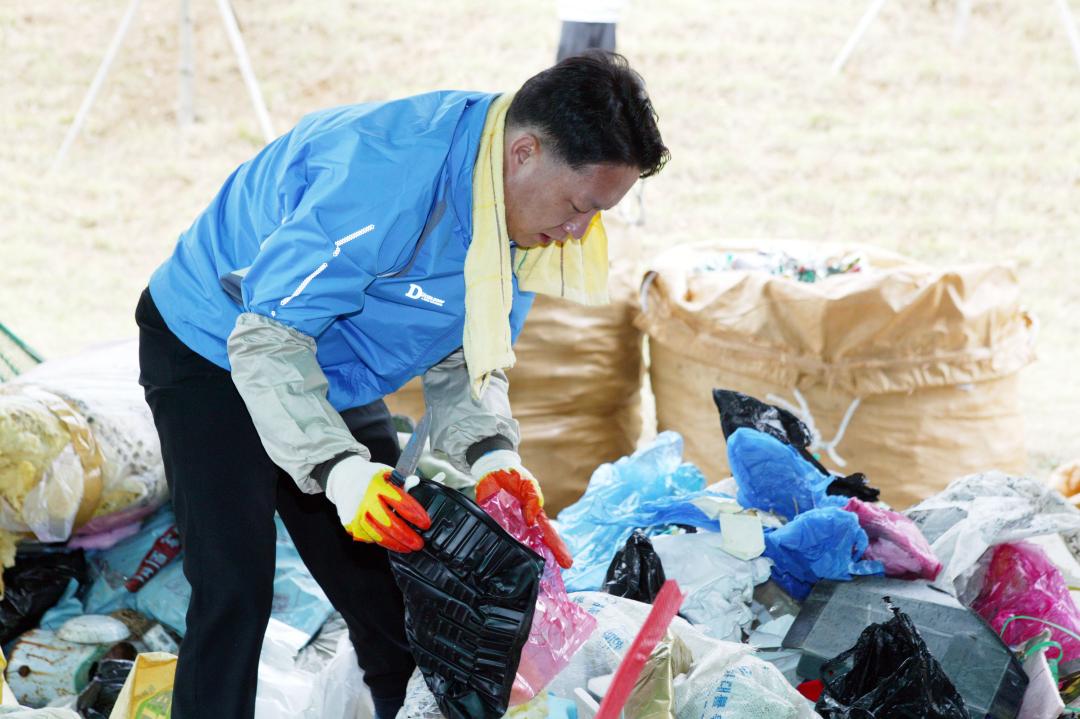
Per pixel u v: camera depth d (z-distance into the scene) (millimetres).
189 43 20547
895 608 6098
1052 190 19281
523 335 9812
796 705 5664
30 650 7180
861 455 9328
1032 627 6871
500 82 22031
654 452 7965
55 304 15773
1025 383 13859
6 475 7098
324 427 4887
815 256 10742
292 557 7949
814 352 9211
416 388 10000
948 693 5902
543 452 10000
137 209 18688
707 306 9594
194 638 5414
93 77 22031
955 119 21172
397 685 6316
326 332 5438
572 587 7109
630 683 4961
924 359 9219
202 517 5332
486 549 5105
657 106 21531
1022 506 7195
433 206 4957
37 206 18609
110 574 7762
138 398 7863
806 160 20125
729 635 6609
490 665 5211
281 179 5031
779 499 7383
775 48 23172
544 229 5062
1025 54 22828
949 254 17578
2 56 22578
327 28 23422
